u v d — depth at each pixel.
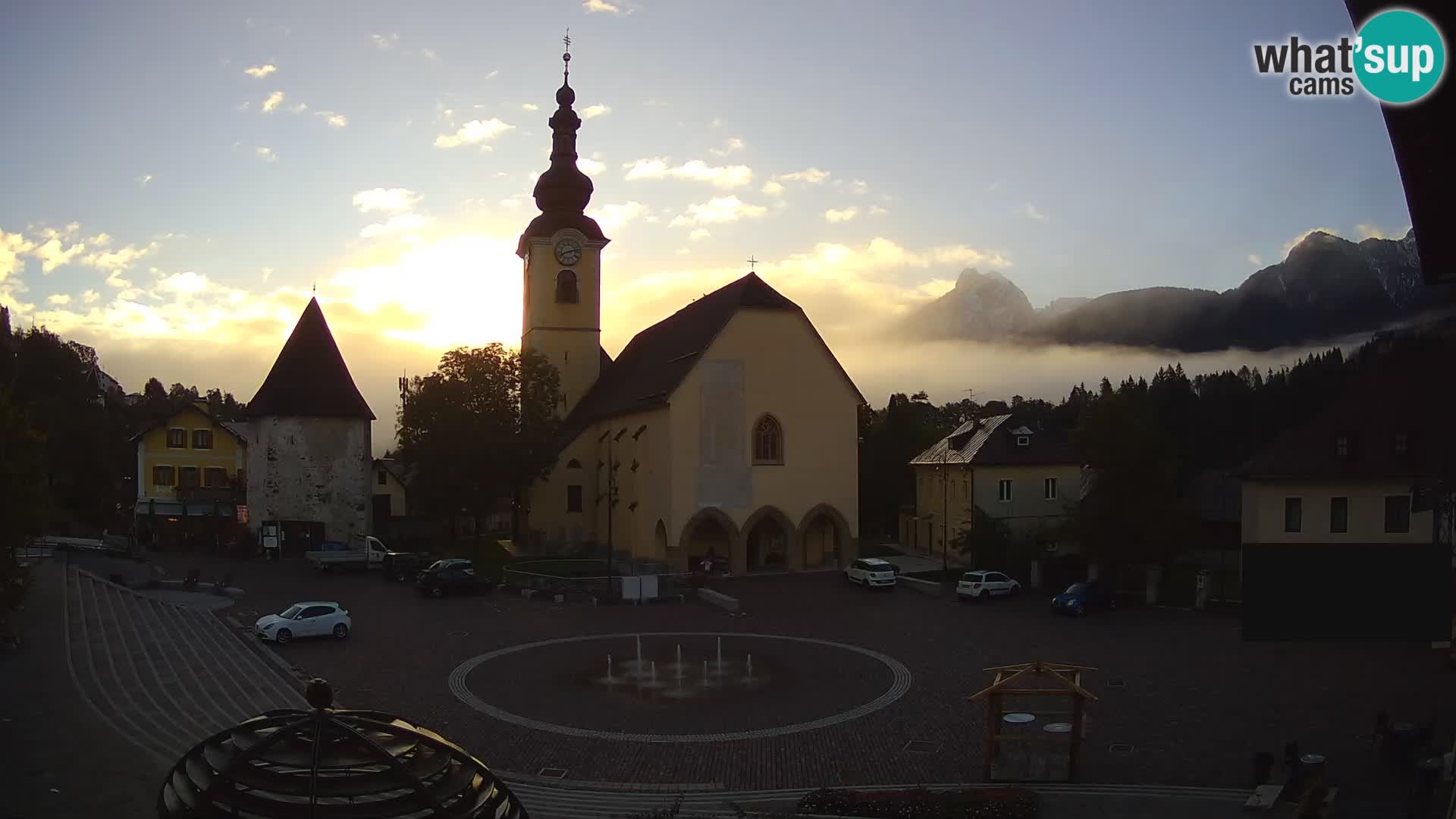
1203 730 27.94
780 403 64.25
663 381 65.50
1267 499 46.97
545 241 82.56
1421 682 33.16
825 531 66.69
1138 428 51.09
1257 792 22.11
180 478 79.31
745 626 45.34
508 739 27.61
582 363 83.31
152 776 19.59
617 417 71.44
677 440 61.91
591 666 36.84
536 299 82.62
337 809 9.97
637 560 66.81
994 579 52.97
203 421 79.75
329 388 71.44
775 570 64.12
